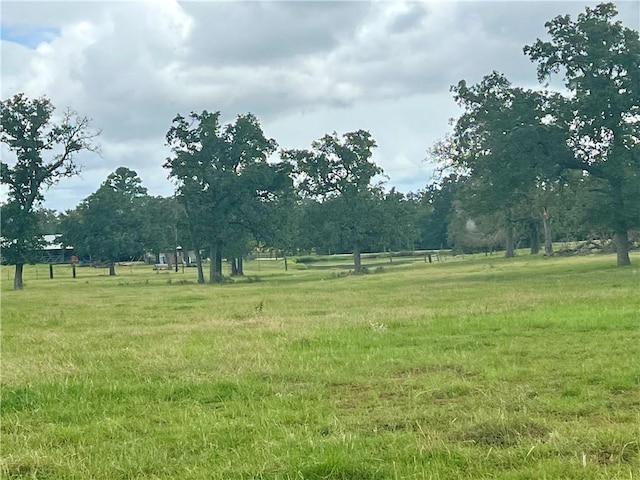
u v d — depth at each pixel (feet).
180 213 209.87
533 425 23.63
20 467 21.97
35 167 169.58
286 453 21.99
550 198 201.57
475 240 278.67
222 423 26.22
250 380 33.83
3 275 259.39
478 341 43.78
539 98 133.39
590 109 127.75
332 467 20.13
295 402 29.17
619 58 127.65
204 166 182.70
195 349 45.52
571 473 19.34
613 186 134.62
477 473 19.88
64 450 23.76
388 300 84.38
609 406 26.43
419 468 20.24
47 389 33.22
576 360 35.55
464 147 158.92
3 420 28.07
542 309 60.13
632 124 129.18
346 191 197.98
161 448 23.54
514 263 187.32
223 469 20.93
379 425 25.07
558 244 312.29
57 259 357.61
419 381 32.22
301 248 217.56
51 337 56.95
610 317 51.13
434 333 48.78
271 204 188.24
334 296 97.96
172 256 327.06
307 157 197.67
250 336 51.85
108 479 20.98
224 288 144.05
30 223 171.32
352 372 35.22
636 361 34.17
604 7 131.64
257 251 354.33
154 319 71.15
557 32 132.57
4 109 167.94
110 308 89.86
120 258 359.25
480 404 27.22
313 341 47.24
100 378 36.29
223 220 181.78
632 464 19.88
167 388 32.65
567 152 130.62
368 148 196.85
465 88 144.36
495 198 138.82
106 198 289.12
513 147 130.21
